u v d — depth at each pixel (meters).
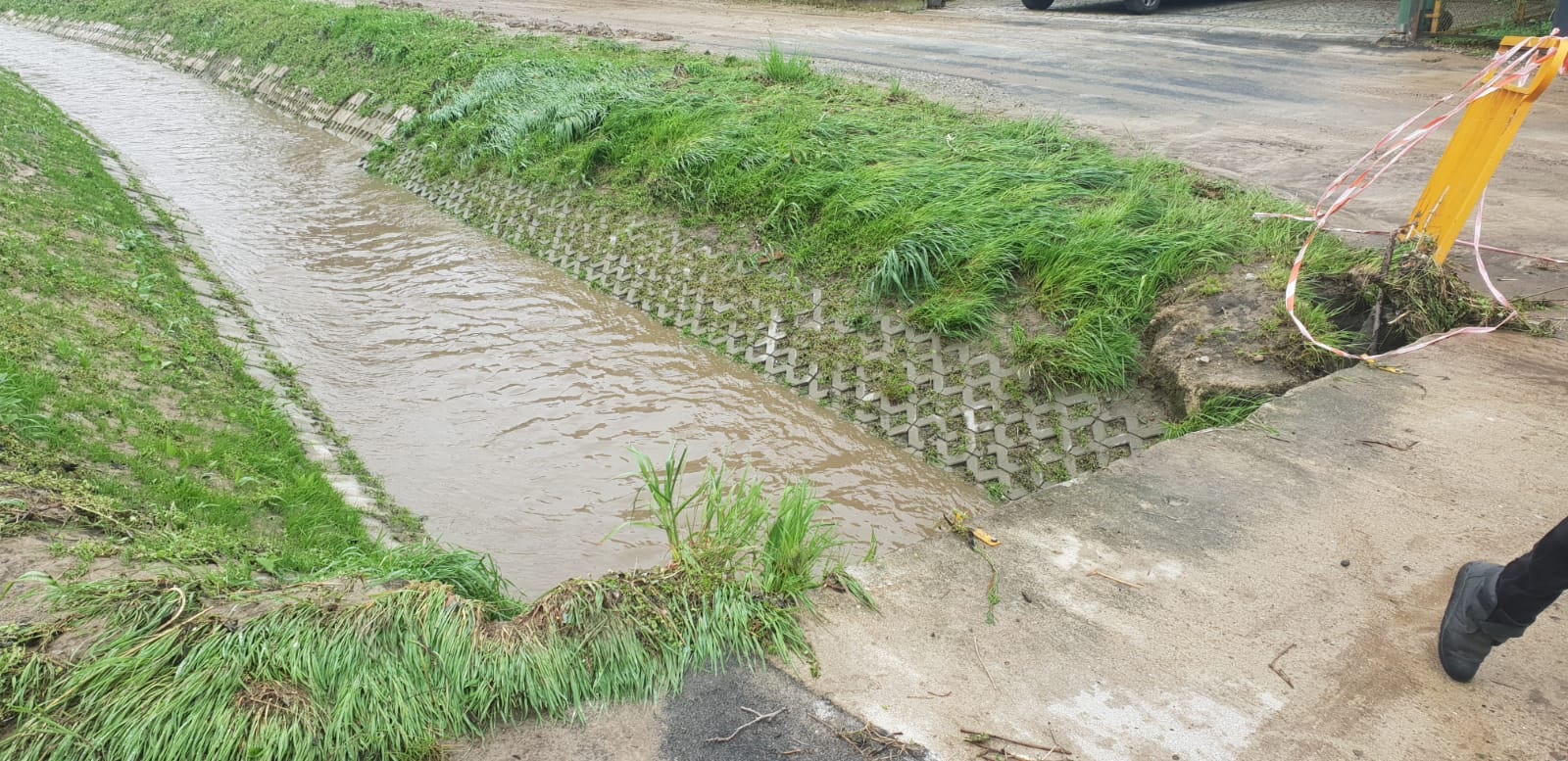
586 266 9.59
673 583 3.39
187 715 2.80
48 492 4.21
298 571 4.21
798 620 3.31
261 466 5.64
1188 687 3.01
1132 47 14.37
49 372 5.66
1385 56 12.96
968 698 2.97
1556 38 4.85
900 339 7.14
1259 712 2.91
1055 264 6.89
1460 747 2.77
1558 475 4.00
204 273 9.27
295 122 16.25
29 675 2.91
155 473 4.98
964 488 6.17
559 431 6.96
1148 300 6.52
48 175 10.36
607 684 3.02
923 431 6.58
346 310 9.01
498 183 11.48
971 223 7.49
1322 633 3.22
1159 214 7.33
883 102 10.91
